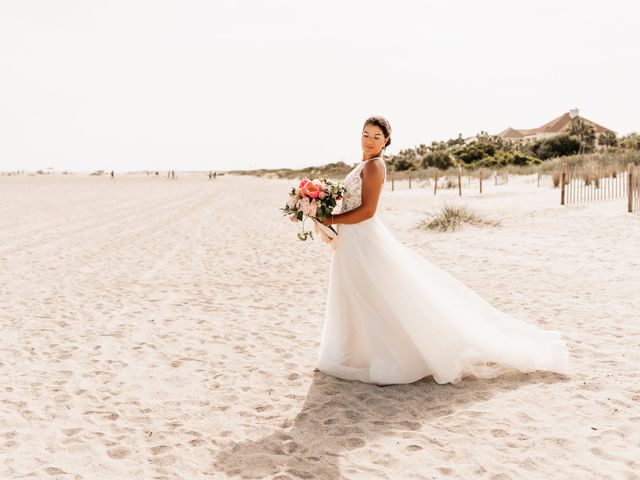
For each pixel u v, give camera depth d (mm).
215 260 11164
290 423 3965
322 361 4832
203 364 5246
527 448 3496
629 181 15406
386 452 3502
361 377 4641
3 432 3912
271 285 8719
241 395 4500
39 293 8352
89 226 17469
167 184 60906
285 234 14828
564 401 4141
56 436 3846
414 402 4207
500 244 11859
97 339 6055
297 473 3295
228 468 3383
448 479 3184
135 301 7793
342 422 3939
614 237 11812
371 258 4441
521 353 4656
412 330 4410
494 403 4148
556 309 6680
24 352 5637
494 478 3182
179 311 7215
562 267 9164
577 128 64125
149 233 15602
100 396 4531
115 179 91688
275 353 5504
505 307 6875
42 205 26844
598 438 3582
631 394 4207
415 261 4695
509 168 38438
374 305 4527
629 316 6242
